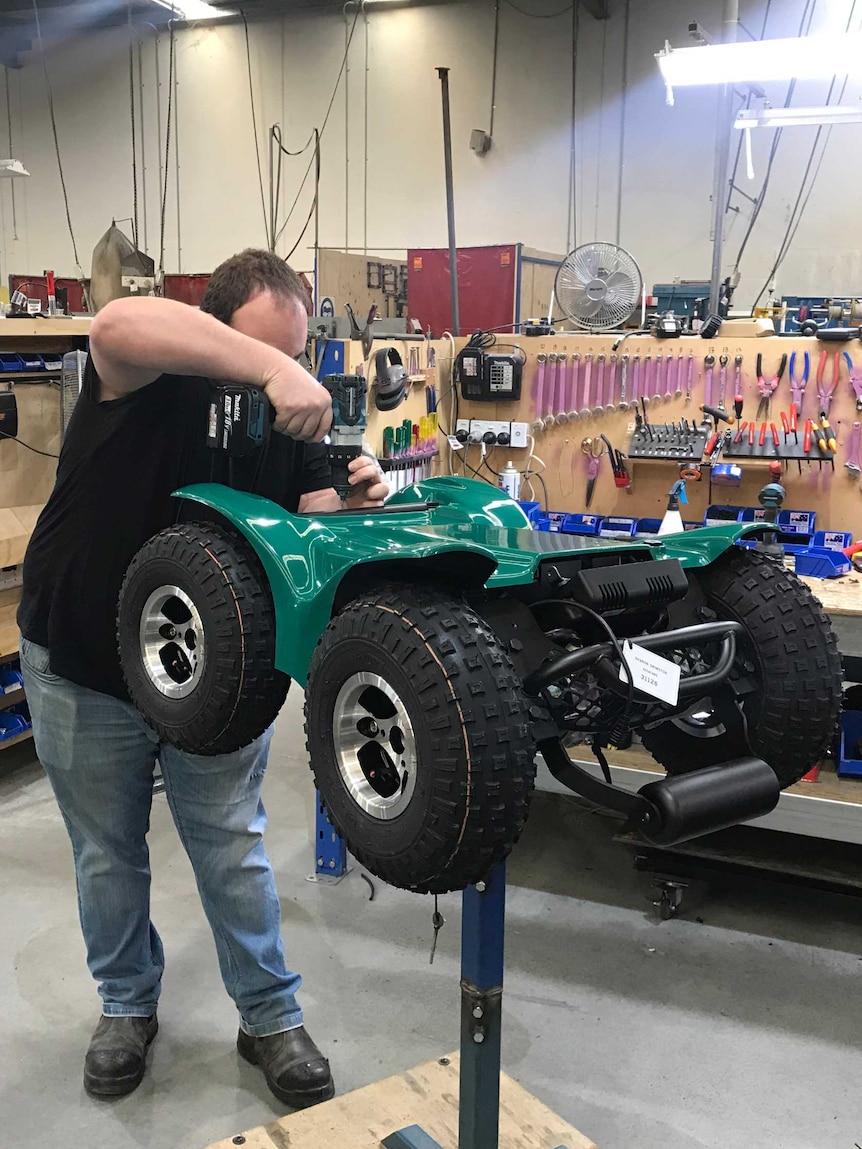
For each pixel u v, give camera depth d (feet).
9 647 9.84
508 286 13.10
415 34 24.73
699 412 10.44
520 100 24.16
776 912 8.16
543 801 10.05
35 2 25.84
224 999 6.96
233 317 4.52
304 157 26.37
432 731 2.72
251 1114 5.90
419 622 2.84
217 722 3.38
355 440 4.13
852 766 7.77
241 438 3.51
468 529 3.88
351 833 3.01
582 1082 6.21
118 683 5.00
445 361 11.41
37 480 9.88
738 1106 6.03
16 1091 6.09
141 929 6.06
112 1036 6.09
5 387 9.48
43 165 29.32
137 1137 5.73
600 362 10.73
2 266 30.53
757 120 11.05
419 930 7.79
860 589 7.93
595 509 11.08
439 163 25.12
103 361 4.14
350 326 9.56
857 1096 6.14
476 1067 4.33
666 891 7.97
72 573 4.76
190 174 27.66
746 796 3.37
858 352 9.73
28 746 11.27
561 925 7.91
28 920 7.86
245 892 5.77
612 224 23.85
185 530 3.57
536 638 3.40
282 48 26.00
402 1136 4.99
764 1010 6.94
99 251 15.24
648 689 3.17
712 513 10.27
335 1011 6.81
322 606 3.19
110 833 5.65
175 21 26.78
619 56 23.02
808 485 10.17
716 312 10.97
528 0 23.53
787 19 21.06
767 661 3.62
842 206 21.47
